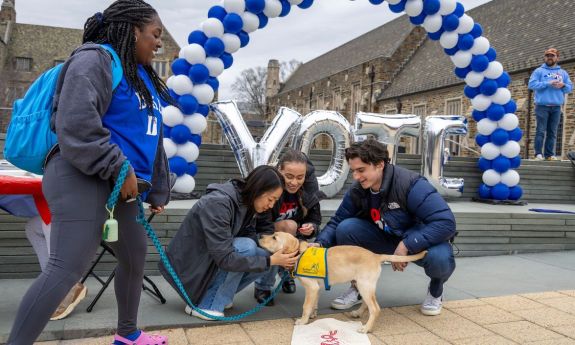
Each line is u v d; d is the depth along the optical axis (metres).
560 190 7.86
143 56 2.36
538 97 9.16
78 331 2.91
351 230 3.66
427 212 3.29
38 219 3.30
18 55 44.59
